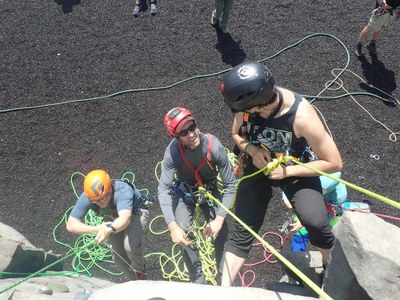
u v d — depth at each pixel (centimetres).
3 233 381
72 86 630
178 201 372
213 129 582
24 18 713
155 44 676
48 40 685
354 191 521
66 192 533
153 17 708
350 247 183
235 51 664
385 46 661
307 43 670
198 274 378
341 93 612
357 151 553
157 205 518
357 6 713
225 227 387
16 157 562
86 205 355
